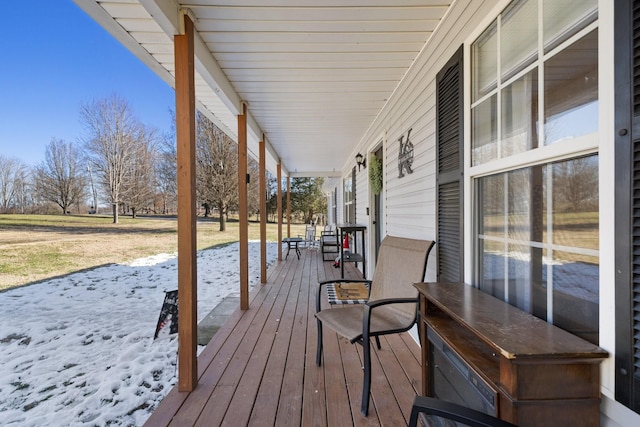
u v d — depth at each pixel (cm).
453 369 131
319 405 174
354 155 679
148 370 241
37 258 852
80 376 237
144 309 409
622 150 85
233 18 200
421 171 255
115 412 189
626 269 84
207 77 249
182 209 195
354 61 262
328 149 663
